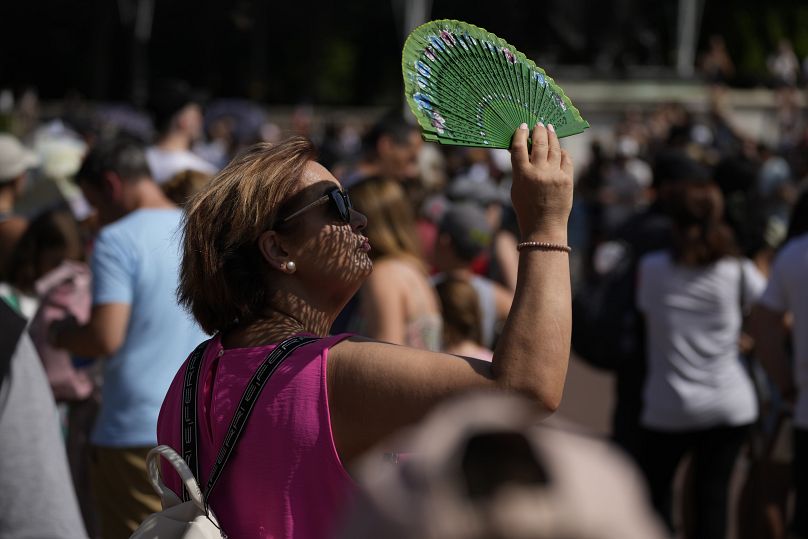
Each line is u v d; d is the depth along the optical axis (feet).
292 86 349.61
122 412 31.24
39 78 347.77
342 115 278.26
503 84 15.92
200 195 17.07
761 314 36.76
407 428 14.43
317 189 16.70
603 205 117.80
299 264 16.71
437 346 31.86
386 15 343.67
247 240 16.58
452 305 34.96
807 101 199.72
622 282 41.93
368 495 7.36
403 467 7.25
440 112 15.48
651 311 40.06
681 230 39.40
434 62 15.64
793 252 35.73
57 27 339.98
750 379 40.27
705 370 39.34
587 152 180.65
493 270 50.47
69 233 37.93
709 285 39.24
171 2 328.49
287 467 14.98
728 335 39.52
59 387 35.32
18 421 14.53
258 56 329.93
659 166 43.34
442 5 260.21
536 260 14.79
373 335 30.81
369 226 31.63
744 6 282.77
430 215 51.60
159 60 346.74
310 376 15.08
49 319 35.04
